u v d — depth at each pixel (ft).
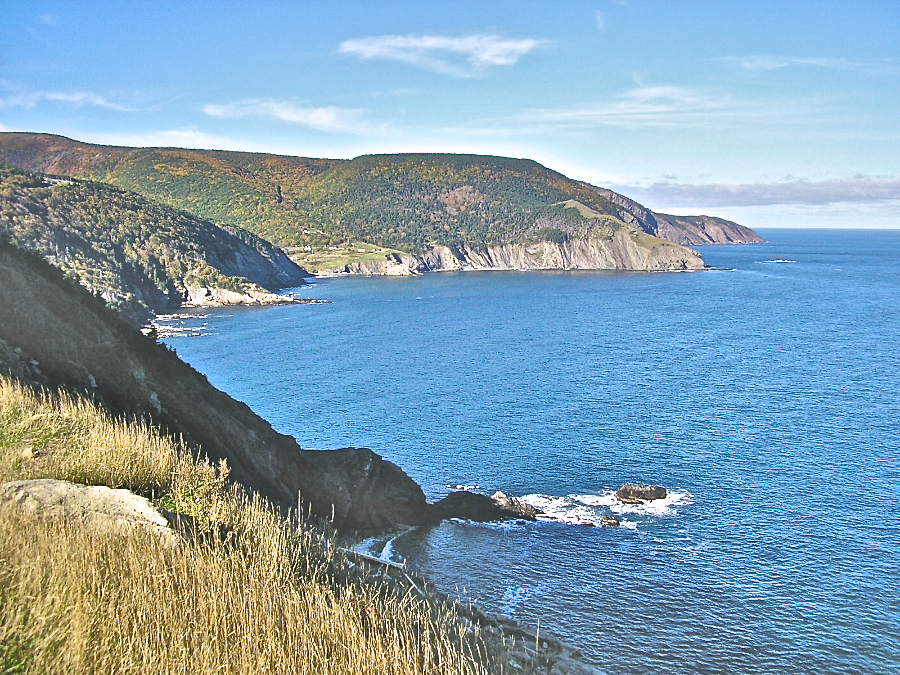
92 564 39.96
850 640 101.45
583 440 197.67
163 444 64.69
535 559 125.18
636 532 137.28
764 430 206.18
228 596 42.14
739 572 120.98
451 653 55.26
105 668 33.47
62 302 104.53
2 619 34.19
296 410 234.17
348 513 132.87
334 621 44.45
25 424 61.62
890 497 154.40
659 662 94.94
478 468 176.35
